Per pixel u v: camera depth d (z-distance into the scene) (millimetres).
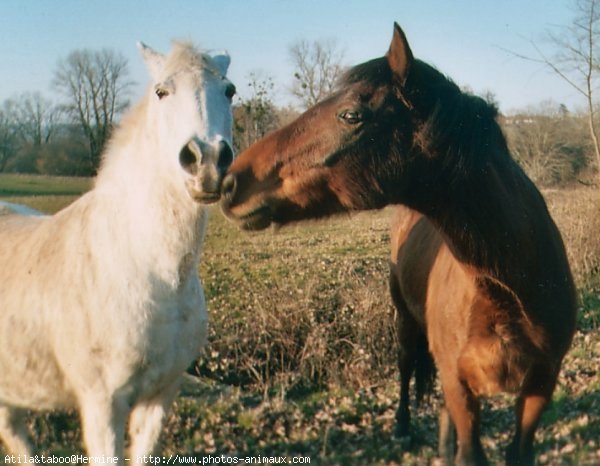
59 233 3402
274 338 6891
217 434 4902
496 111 2590
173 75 2971
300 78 20484
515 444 2992
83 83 19156
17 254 3531
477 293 2791
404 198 2582
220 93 2986
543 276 2752
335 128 2441
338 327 6973
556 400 5113
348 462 4336
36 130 19375
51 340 3219
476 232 2602
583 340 6918
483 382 2883
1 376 3465
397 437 4695
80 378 3127
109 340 3018
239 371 6582
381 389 6051
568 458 3996
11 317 3350
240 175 2531
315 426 5043
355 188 2471
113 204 3172
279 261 11109
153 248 3033
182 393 5648
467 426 2977
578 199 10836
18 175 17641
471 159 2428
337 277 9188
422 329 4398
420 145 2434
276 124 15570
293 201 2527
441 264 3246
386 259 10883
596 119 15070
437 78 2482
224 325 7305
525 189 2785
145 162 3064
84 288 3105
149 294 3029
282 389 5758
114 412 3082
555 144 18984
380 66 2475
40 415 4863
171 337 3109
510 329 2775
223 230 14758
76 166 18062
